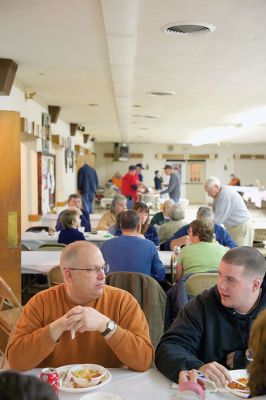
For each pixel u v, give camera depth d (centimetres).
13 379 85
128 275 304
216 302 205
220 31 391
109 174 2150
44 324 201
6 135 405
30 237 577
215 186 634
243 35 403
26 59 496
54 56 484
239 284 193
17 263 406
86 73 574
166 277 448
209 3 323
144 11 341
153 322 297
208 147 2147
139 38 416
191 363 184
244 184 2150
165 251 485
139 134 1566
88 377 179
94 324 187
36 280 516
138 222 369
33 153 717
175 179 1115
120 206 666
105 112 970
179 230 498
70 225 493
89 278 197
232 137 1666
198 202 2177
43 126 787
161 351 196
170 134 1547
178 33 398
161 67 539
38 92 712
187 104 841
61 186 1001
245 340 201
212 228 360
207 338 203
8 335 346
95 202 1784
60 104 852
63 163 1021
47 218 762
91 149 1841
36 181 729
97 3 328
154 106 870
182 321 208
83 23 373
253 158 2130
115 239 361
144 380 184
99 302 205
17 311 367
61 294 205
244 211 637
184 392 155
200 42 427
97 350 199
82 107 891
